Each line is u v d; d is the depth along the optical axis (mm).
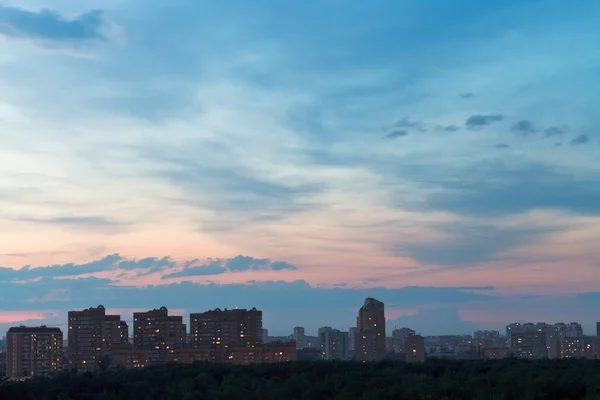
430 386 69875
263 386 78500
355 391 69938
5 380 73188
